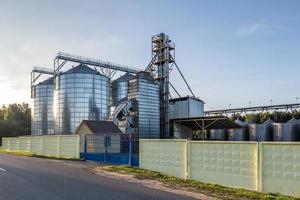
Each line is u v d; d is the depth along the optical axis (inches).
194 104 2372.0
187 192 464.1
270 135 2378.2
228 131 2514.8
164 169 652.7
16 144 1517.0
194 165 582.9
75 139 1083.9
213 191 474.9
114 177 612.4
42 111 2851.9
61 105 2375.7
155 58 2331.4
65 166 807.7
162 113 2279.8
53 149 1178.0
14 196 394.0
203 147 567.5
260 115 3553.2
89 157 1024.2
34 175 601.3
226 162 527.2
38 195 401.4
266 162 469.4
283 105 2967.5
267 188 466.3
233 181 514.9
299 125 2305.6
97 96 2393.0
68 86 2356.1
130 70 2805.1
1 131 3462.1
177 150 622.2
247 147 498.0
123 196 411.2
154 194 437.1
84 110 2343.8
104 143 1066.7
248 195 441.7
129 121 2052.2
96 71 2452.0
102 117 2406.5
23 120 4175.7
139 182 552.1
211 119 1748.3
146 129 2102.6
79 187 470.3
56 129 2405.3
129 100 2117.4
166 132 2250.2
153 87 2183.8
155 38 2332.7
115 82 2743.6
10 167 741.3
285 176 447.8
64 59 2412.6
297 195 432.8
